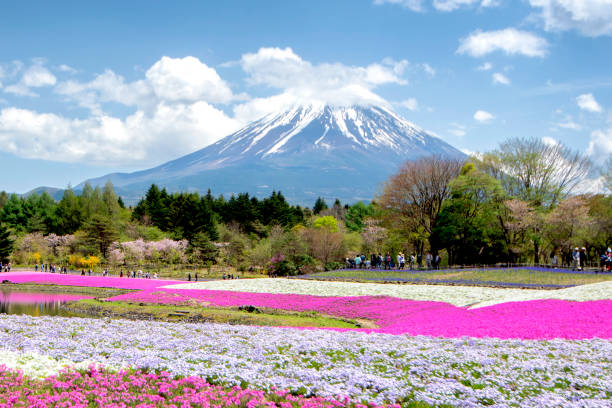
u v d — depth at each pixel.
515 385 13.45
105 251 101.00
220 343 19.42
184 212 120.12
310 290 45.28
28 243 105.69
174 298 43.09
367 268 64.38
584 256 50.00
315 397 12.41
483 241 68.06
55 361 15.37
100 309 39.19
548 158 67.94
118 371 14.32
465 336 20.92
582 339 19.42
